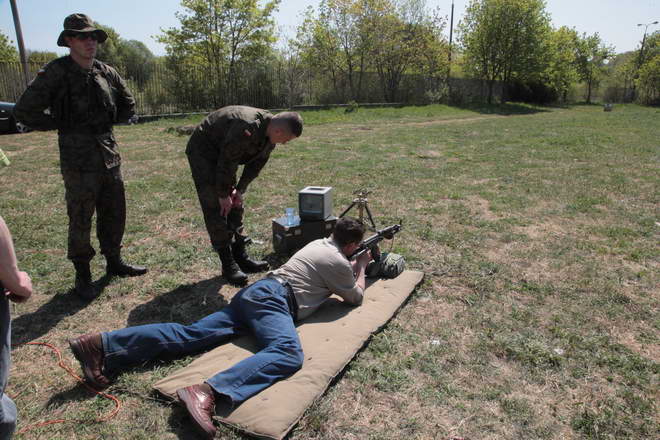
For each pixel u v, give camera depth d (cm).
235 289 407
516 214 616
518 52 3172
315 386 262
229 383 251
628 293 402
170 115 1739
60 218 580
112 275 427
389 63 2719
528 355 308
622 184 777
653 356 312
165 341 292
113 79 386
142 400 264
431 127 1697
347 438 237
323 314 345
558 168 909
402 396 269
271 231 549
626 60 4947
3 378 183
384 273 412
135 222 573
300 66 2316
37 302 381
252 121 366
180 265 452
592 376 291
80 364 285
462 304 380
